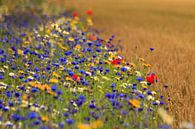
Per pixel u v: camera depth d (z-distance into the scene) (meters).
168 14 29.23
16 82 7.90
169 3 43.16
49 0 22.56
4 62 8.94
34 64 8.82
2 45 10.94
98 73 8.09
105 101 6.71
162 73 9.62
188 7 36.44
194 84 9.17
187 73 10.10
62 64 8.73
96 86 7.63
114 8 35.28
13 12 18.47
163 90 8.46
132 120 6.25
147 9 34.06
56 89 6.34
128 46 13.51
